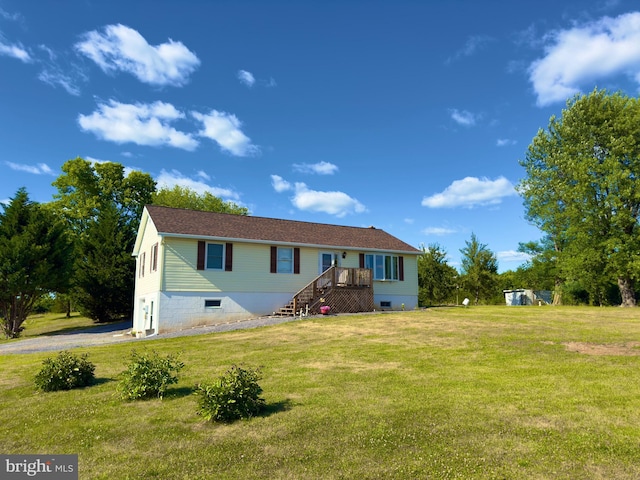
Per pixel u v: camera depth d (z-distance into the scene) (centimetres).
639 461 406
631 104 2797
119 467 429
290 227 2400
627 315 1775
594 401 593
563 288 3322
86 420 591
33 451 483
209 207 5091
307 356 1027
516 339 1122
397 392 677
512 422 525
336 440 484
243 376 607
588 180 2722
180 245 1883
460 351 1009
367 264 2391
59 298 3794
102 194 3625
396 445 463
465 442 466
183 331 1727
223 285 1961
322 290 2089
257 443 485
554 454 428
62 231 2541
